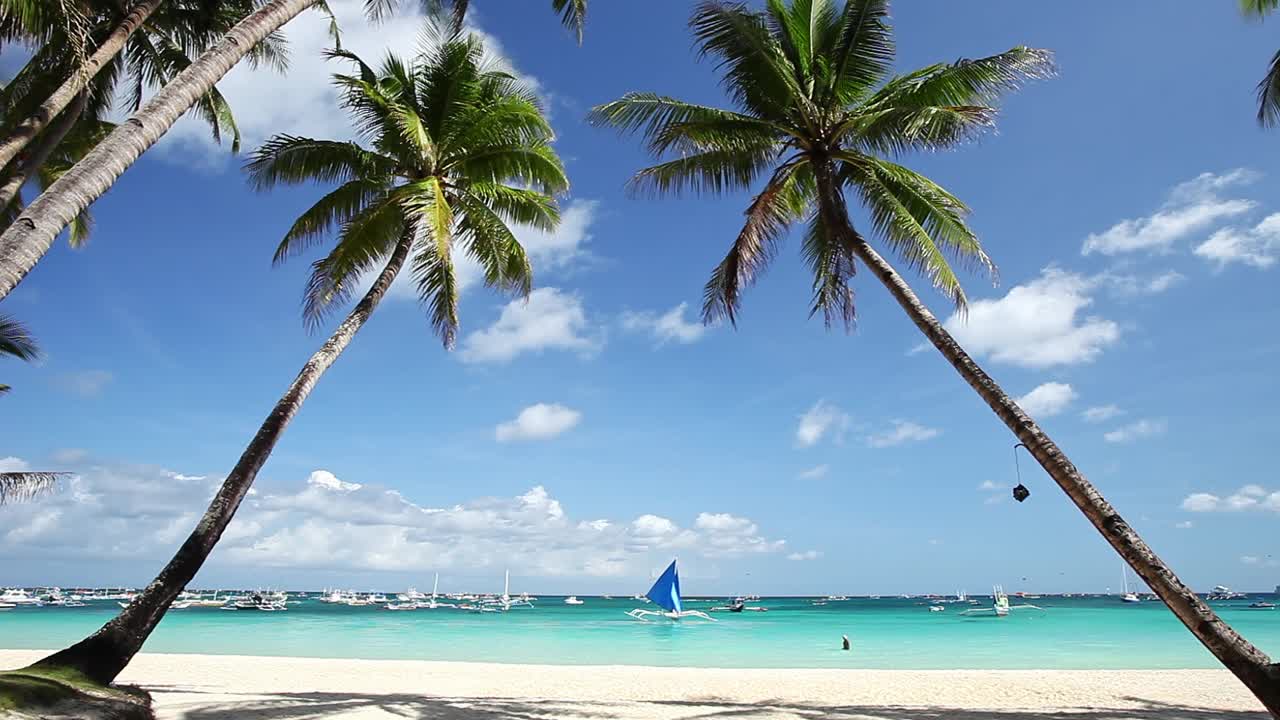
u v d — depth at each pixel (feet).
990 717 40.52
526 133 51.85
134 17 37.32
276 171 49.47
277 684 52.44
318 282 47.47
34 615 227.81
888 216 44.75
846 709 43.52
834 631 152.56
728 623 193.16
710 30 44.57
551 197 56.08
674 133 44.52
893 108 40.06
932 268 43.11
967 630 156.66
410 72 52.29
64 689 26.84
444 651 104.01
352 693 47.75
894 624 185.16
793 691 52.31
